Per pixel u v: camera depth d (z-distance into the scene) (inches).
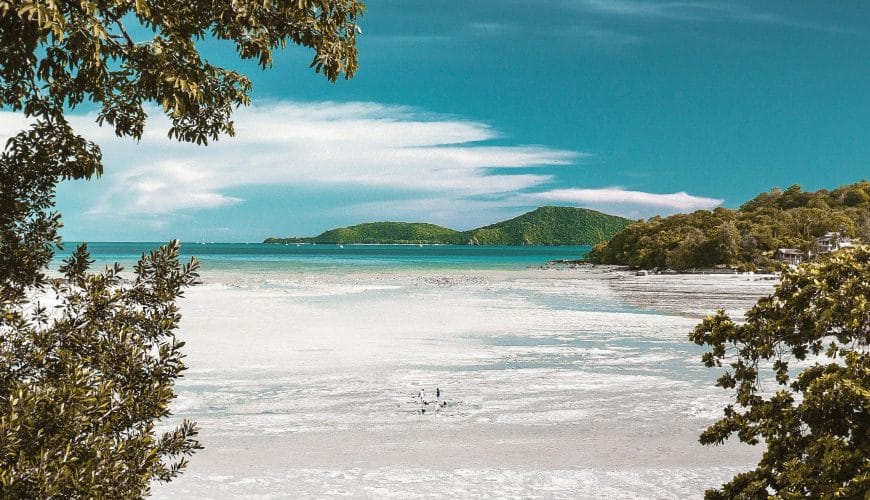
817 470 201.3
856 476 184.9
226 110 292.0
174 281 206.8
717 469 403.2
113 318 199.5
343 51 272.1
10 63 225.5
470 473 393.1
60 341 189.9
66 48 219.9
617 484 374.6
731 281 2957.7
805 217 5570.9
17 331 191.0
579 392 624.4
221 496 349.1
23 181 222.5
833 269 229.3
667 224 5620.1
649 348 898.1
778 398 237.9
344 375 699.4
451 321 1209.4
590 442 466.9
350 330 1064.2
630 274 3703.3
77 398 165.2
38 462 149.6
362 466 406.6
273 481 375.2
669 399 597.6
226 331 1029.8
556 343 943.7
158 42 231.1
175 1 237.8
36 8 170.9
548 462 418.3
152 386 189.8
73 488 156.1
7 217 215.5
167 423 509.4
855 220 5885.8
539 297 1876.2
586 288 2356.1
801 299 234.1
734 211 5949.8
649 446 457.4
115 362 190.4
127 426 186.5
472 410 557.3
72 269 208.4
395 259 6284.5
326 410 554.9
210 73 278.5
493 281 2728.8
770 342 238.4
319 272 3312.0
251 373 706.8
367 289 2087.8
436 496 354.3
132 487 175.9
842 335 223.6
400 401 585.3
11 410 154.6
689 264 4370.1
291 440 467.8
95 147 250.4
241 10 230.7
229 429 495.2
